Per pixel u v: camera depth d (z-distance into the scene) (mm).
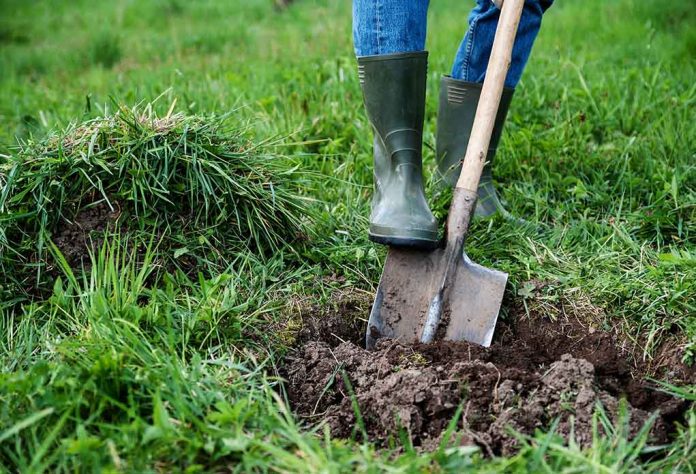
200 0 8797
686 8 5648
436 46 5227
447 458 1780
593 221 2951
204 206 2648
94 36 6668
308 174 3119
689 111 3594
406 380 2082
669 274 2541
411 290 2500
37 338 2266
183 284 2494
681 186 3025
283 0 8008
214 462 1809
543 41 5359
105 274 2301
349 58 4625
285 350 2340
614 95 3938
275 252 2689
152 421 1910
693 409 2086
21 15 8539
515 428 1967
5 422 1851
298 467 1738
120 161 2566
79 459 1767
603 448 1851
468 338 2439
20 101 4809
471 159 2475
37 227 2535
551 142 3297
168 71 5250
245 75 4859
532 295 2547
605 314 2473
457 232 2469
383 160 2680
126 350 2039
